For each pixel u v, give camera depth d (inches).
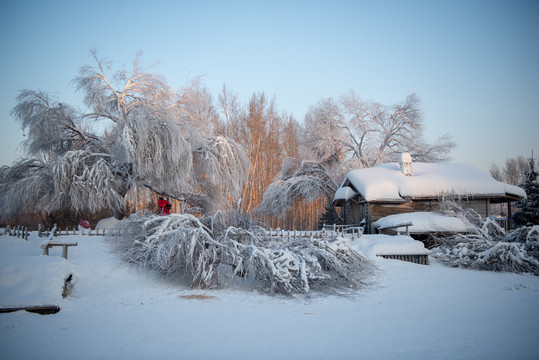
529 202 1184.2
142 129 852.6
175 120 971.3
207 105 1694.1
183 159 932.6
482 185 954.7
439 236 855.7
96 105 973.2
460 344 249.8
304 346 248.2
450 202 876.6
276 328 297.9
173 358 222.7
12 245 569.9
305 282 436.8
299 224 1905.8
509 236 708.0
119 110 1007.0
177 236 455.2
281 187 1475.1
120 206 895.1
